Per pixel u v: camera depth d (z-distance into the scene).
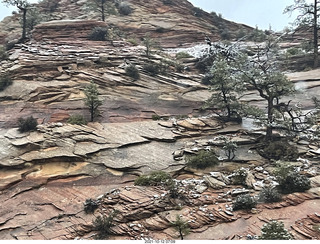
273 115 19.81
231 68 22.08
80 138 18.56
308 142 19.28
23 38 37.66
